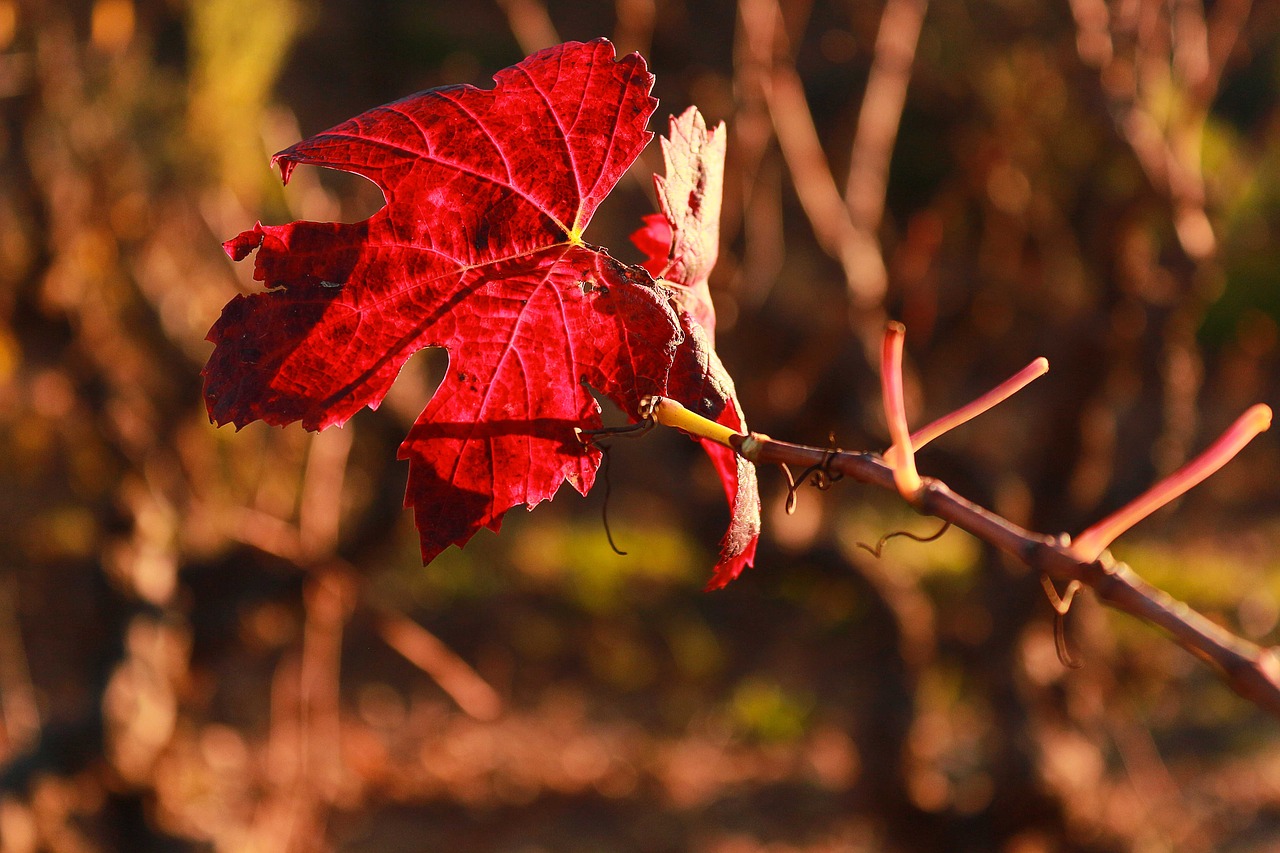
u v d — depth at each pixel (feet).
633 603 25.84
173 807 11.84
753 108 8.81
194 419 11.82
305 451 12.78
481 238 2.60
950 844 11.80
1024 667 11.94
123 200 11.02
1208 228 10.28
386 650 24.76
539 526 28.50
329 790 18.56
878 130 10.26
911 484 2.31
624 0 8.84
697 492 11.10
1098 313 11.00
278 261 2.58
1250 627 24.08
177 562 11.86
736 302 9.23
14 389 19.34
